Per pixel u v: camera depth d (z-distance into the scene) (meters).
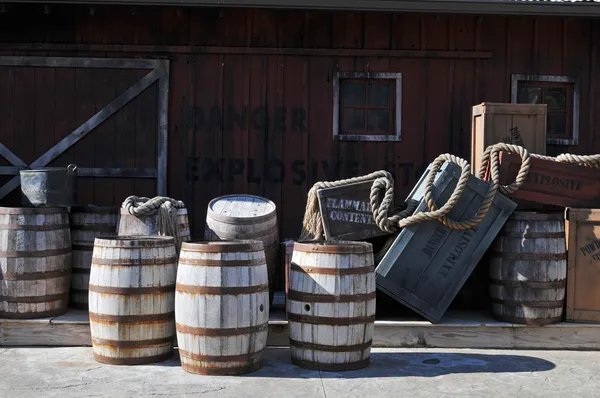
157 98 8.47
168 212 6.81
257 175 8.52
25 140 8.44
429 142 8.59
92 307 5.95
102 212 7.16
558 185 6.88
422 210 6.61
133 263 5.84
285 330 6.52
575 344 6.57
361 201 6.92
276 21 8.51
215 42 8.50
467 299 7.30
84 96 8.45
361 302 5.74
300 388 5.30
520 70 8.65
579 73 8.70
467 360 6.13
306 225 7.11
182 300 5.62
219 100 8.50
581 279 6.62
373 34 8.55
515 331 6.57
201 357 5.58
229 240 6.22
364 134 8.60
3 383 5.38
